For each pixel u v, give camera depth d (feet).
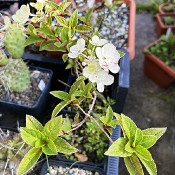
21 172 0.79
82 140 1.39
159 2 3.05
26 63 1.51
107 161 1.26
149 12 3.15
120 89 1.36
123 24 2.03
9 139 1.29
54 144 0.80
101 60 0.81
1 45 1.45
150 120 2.14
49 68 1.63
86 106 1.52
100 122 1.38
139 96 2.33
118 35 1.94
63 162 1.26
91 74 0.85
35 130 0.81
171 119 2.15
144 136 0.82
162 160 1.75
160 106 2.25
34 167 1.29
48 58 1.60
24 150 1.22
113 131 1.38
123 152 0.80
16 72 1.32
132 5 2.13
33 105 1.43
